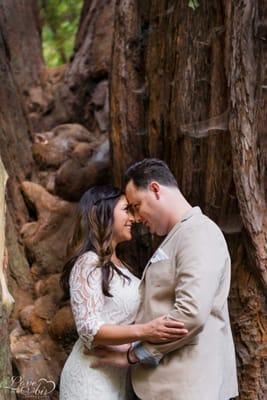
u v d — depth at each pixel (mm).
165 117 3291
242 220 2857
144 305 2193
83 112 5055
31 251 4020
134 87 3551
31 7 5254
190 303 1987
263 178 2844
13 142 4422
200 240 2080
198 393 2064
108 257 2230
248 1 2756
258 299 2932
